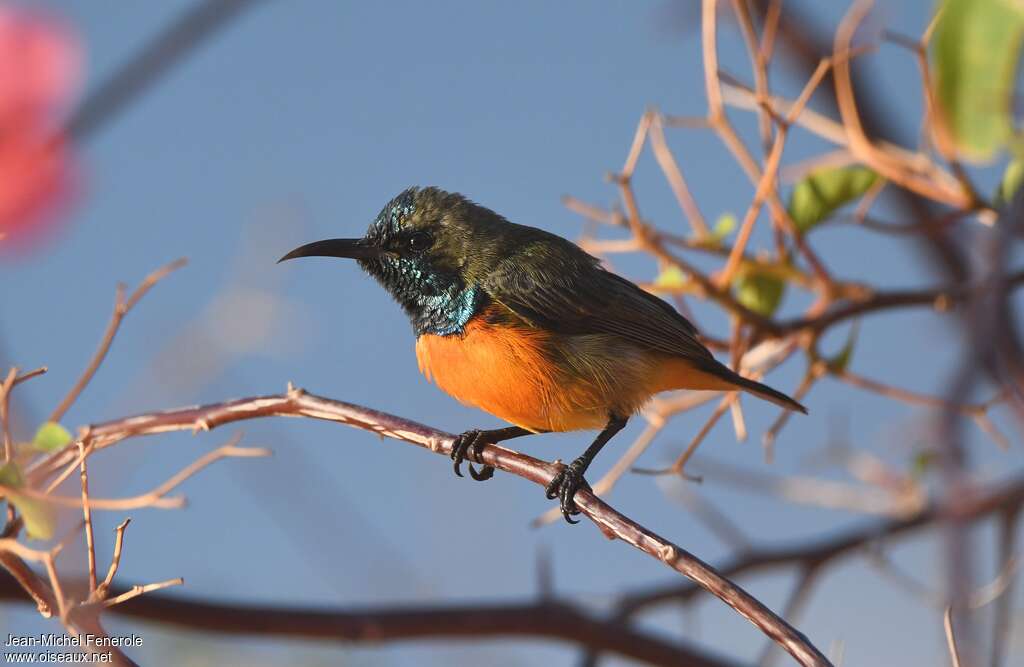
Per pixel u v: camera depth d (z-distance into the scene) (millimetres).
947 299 8961
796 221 9406
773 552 9680
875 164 8883
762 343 9750
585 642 9477
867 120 9352
